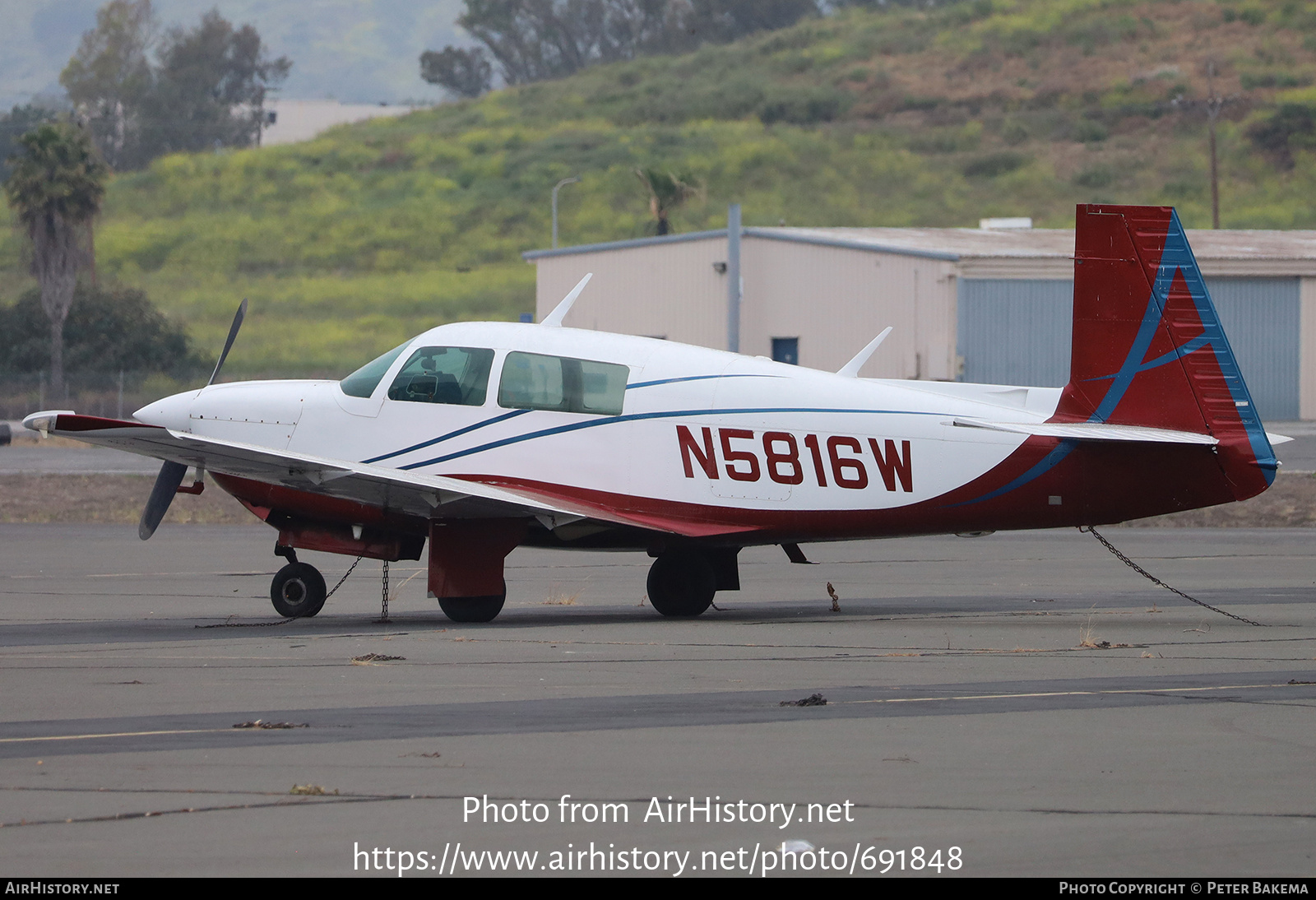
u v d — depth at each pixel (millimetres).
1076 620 47500
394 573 65250
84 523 89562
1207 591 56188
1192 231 177875
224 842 21672
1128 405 46094
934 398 47469
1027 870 20516
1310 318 153375
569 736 28469
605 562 69812
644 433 48156
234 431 50625
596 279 175375
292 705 31766
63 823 22578
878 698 32531
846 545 78500
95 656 39250
